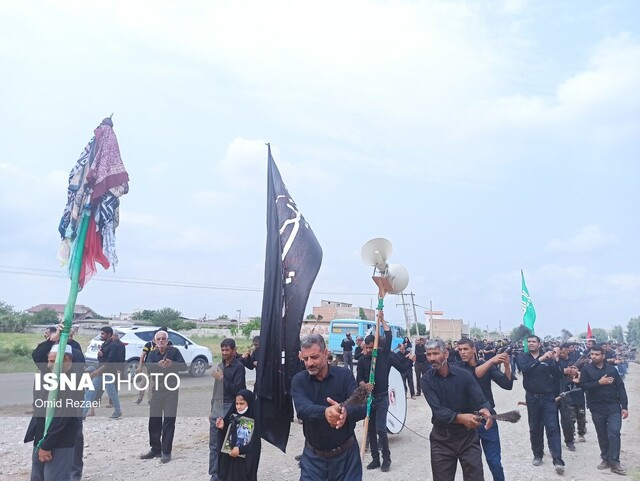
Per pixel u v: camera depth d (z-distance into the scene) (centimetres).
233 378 665
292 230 647
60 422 527
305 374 446
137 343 1636
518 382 2189
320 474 431
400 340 2781
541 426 834
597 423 816
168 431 793
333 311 5947
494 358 640
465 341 653
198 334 5375
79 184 618
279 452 880
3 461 775
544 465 834
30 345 2552
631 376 2902
